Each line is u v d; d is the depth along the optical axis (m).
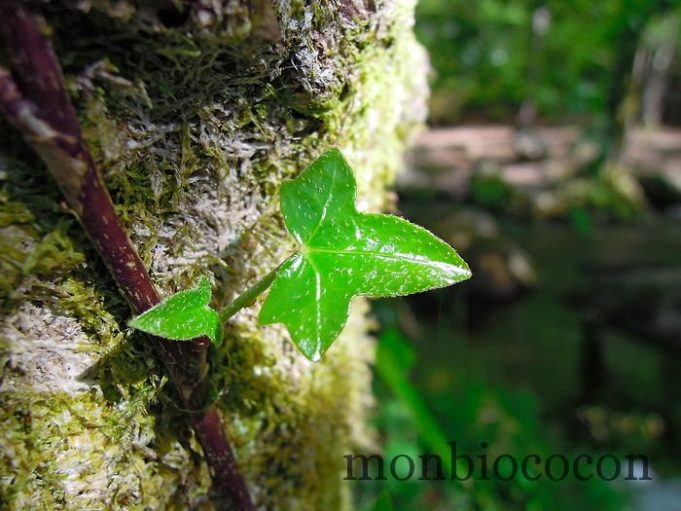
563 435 0.47
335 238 0.08
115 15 0.07
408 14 0.12
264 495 0.11
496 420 0.38
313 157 0.10
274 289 0.08
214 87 0.08
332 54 0.09
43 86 0.06
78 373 0.08
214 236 0.09
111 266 0.07
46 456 0.08
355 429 0.15
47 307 0.08
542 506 0.31
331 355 0.13
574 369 0.49
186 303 0.07
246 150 0.09
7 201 0.07
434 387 0.41
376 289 0.08
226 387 0.10
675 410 0.49
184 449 0.09
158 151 0.08
